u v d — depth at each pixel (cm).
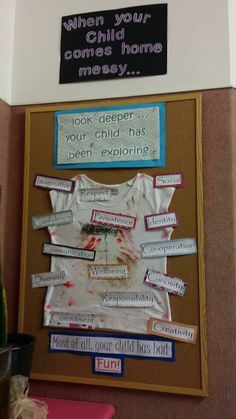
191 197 103
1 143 114
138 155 107
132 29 113
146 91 110
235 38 108
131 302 104
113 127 110
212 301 100
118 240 106
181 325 100
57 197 111
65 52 117
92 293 106
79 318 106
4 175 116
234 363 98
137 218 106
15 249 114
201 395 97
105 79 113
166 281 102
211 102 106
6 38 118
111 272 106
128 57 112
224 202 102
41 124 115
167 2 112
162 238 104
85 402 104
